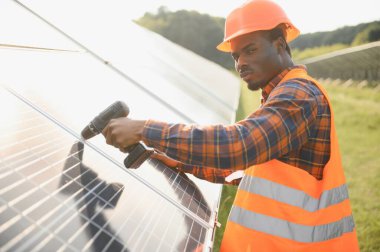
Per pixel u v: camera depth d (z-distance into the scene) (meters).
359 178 6.31
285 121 1.13
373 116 11.41
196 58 11.95
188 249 1.16
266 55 1.35
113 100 2.16
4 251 0.69
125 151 1.29
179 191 1.59
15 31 2.07
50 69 1.88
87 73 2.31
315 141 1.28
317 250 1.32
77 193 1.03
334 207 1.32
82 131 1.33
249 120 1.13
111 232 0.97
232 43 1.40
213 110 4.45
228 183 1.83
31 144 1.11
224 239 1.45
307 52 37.75
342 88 20.14
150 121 1.16
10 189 0.87
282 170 1.31
